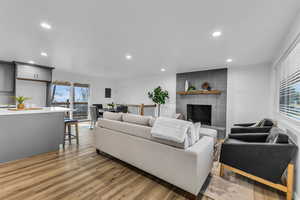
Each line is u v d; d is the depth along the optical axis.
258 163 1.85
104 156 2.80
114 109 5.88
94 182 1.93
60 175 2.08
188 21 1.95
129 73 6.15
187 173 1.65
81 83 6.62
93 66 4.88
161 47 2.94
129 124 2.40
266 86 3.98
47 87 5.39
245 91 4.30
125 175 2.12
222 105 4.68
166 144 1.90
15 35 2.45
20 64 4.45
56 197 1.62
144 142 2.09
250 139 2.52
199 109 5.17
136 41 2.67
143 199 1.63
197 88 5.24
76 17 1.90
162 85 6.27
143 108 6.01
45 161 2.52
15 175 2.05
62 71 5.89
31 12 1.79
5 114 2.35
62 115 3.12
